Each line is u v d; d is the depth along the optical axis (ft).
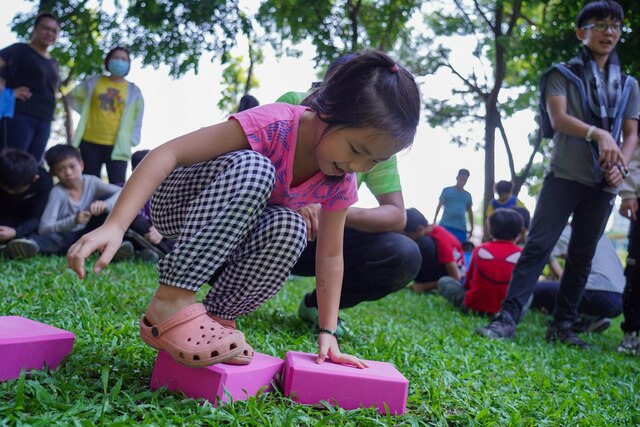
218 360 4.90
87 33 31.73
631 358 12.64
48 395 4.49
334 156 5.30
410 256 9.48
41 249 14.47
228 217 5.08
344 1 35.22
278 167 5.75
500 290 15.46
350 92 5.09
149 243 15.79
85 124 18.89
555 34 29.17
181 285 4.99
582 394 7.63
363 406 5.57
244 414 4.85
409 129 5.21
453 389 6.93
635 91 12.69
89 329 6.98
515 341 12.41
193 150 5.37
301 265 9.95
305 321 10.24
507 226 16.01
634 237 13.05
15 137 17.11
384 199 9.58
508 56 33.65
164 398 4.97
